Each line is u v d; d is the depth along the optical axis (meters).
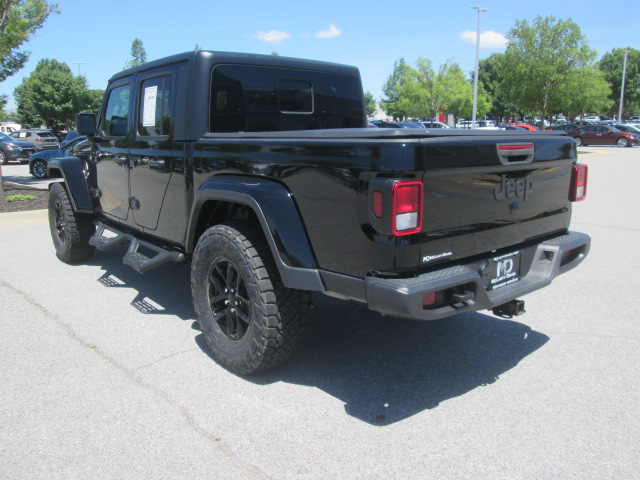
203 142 3.49
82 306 4.59
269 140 2.99
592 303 4.59
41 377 3.29
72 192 5.34
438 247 2.59
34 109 39.22
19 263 6.02
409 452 2.54
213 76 3.67
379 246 2.48
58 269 5.78
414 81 40.50
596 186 12.81
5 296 4.84
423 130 2.54
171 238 4.02
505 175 2.88
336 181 2.62
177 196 3.83
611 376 3.28
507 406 2.95
